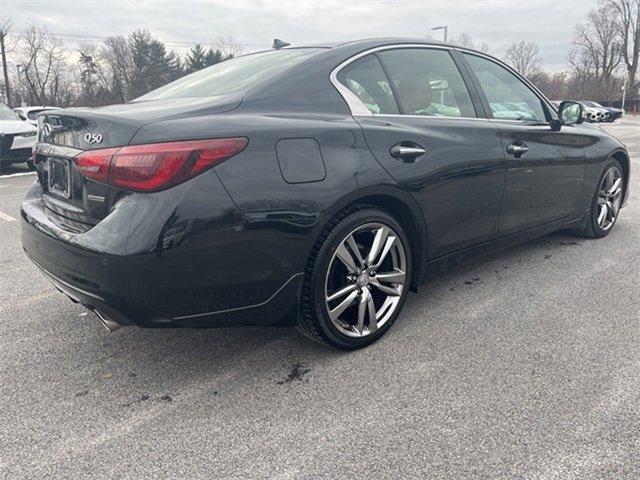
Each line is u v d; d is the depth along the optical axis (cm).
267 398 239
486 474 189
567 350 273
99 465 200
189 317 223
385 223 276
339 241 256
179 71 6419
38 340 300
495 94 357
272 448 206
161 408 234
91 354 284
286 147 234
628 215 560
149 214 207
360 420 221
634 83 5997
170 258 210
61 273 234
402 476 189
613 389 237
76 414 231
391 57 308
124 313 215
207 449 207
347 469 193
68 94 5819
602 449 199
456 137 307
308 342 291
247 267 227
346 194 249
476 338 289
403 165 274
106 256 209
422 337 292
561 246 448
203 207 212
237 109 245
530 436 208
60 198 250
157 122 218
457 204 309
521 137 350
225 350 285
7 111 1125
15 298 363
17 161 1034
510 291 353
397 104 296
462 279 377
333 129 252
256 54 333
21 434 218
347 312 279
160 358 278
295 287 245
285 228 233
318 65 279
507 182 339
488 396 235
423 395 237
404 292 295
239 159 221
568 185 402
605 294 345
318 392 242
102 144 219
